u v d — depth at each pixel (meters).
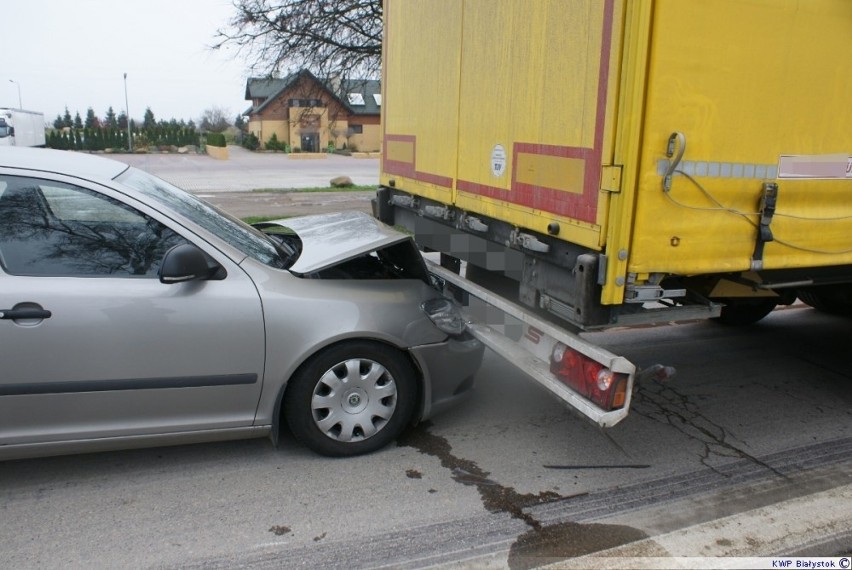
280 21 13.20
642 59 2.77
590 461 3.86
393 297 3.81
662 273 3.05
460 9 4.19
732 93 2.96
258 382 3.54
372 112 56.84
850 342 6.13
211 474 3.61
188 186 21.12
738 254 3.18
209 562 2.89
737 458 3.94
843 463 3.91
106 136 54.94
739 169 3.07
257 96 59.94
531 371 3.58
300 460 3.77
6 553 2.93
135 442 3.46
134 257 3.43
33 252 3.29
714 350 5.88
